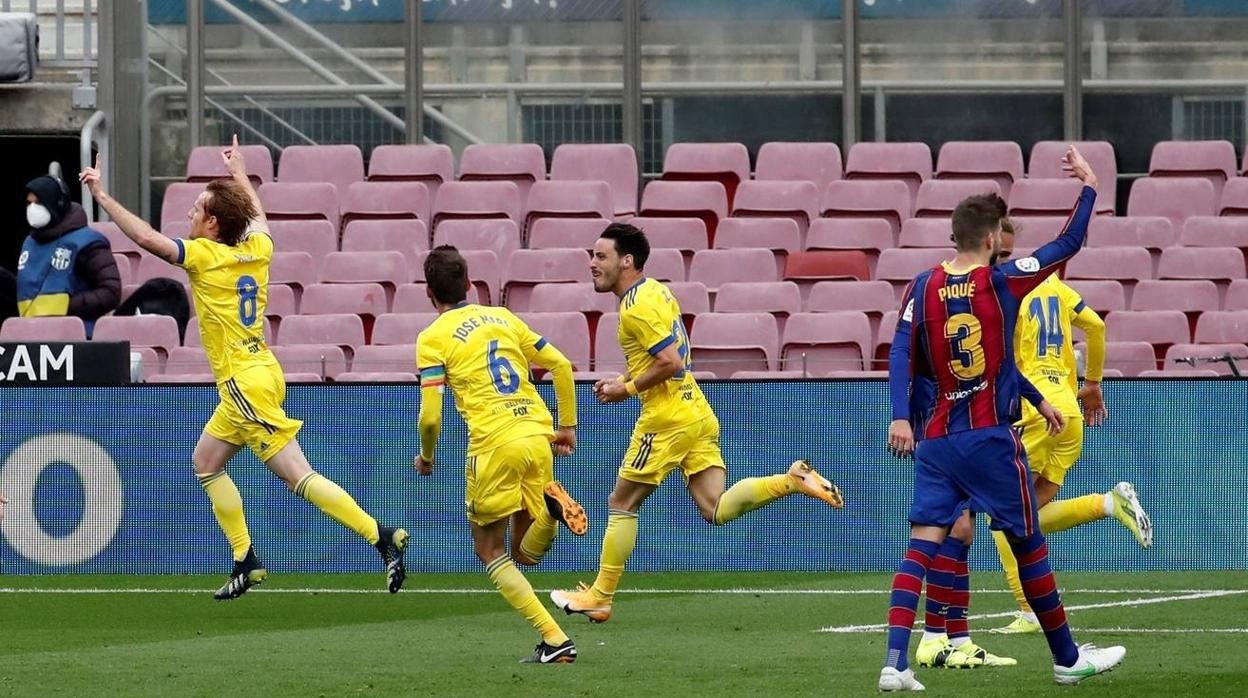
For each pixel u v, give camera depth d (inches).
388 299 1625.2
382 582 1231.5
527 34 1900.8
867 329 1451.8
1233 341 1502.2
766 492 977.5
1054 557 1263.5
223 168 1819.6
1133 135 1861.5
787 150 1788.9
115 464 1294.3
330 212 1740.9
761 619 1016.9
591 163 1787.6
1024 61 1862.7
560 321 1451.8
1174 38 1855.3
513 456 869.2
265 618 1043.3
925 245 1652.3
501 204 1722.4
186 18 1908.2
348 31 1910.7
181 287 1612.9
